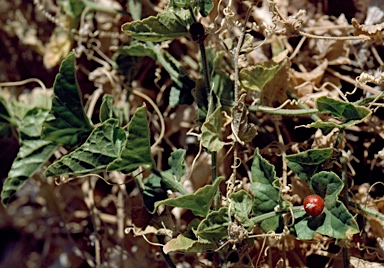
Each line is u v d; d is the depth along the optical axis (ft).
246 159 1.72
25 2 2.11
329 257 1.67
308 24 1.76
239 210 1.51
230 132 1.71
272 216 1.52
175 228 1.61
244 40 1.57
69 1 1.86
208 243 1.51
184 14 1.54
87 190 1.90
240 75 1.60
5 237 2.79
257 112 1.75
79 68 1.94
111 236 1.89
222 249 1.52
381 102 1.67
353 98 1.72
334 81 1.74
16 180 1.72
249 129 1.56
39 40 2.09
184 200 1.47
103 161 1.57
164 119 1.85
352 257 1.63
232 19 1.57
